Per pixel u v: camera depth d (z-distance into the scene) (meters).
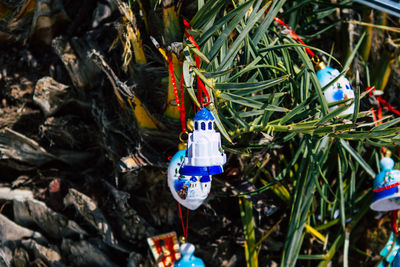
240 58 0.59
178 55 0.56
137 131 0.65
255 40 0.58
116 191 0.68
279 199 0.72
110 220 0.69
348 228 0.70
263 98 0.57
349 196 0.71
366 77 0.72
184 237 0.61
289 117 0.56
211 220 0.70
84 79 0.71
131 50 0.63
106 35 0.71
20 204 0.72
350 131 0.56
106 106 0.69
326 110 0.56
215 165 0.51
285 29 0.63
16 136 0.71
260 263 0.71
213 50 0.54
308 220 0.69
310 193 0.66
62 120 0.72
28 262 0.72
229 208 0.71
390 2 0.58
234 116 0.57
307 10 0.72
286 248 0.67
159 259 0.64
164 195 0.69
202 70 0.55
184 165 0.52
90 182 0.71
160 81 0.62
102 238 0.69
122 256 0.70
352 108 0.58
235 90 0.57
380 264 0.67
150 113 0.62
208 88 0.55
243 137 0.62
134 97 0.61
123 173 0.67
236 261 0.70
